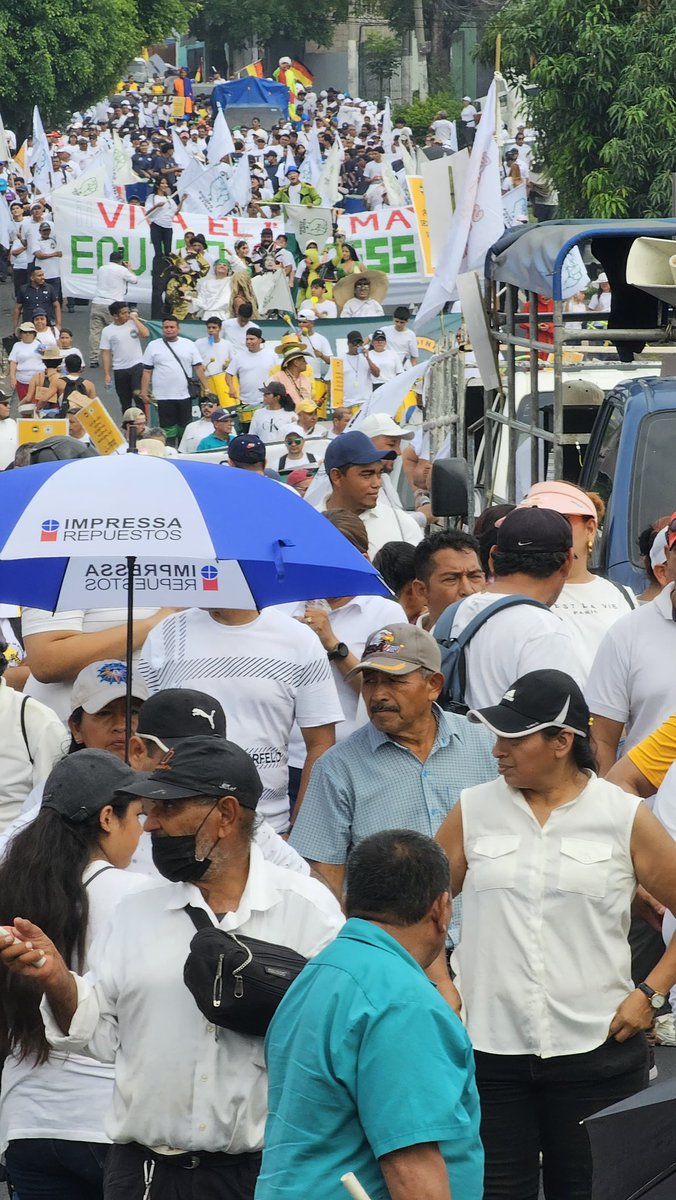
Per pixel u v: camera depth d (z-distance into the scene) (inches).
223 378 2437.3
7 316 3769.7
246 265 3085.6
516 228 1201.4
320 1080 375.9
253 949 430.6
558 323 1016.2
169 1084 438.3
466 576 724.7
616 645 671.1
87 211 3161.9
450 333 2009.1
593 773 522.9
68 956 481.4
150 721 498.9
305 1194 374.9
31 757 656.4
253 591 645.9
